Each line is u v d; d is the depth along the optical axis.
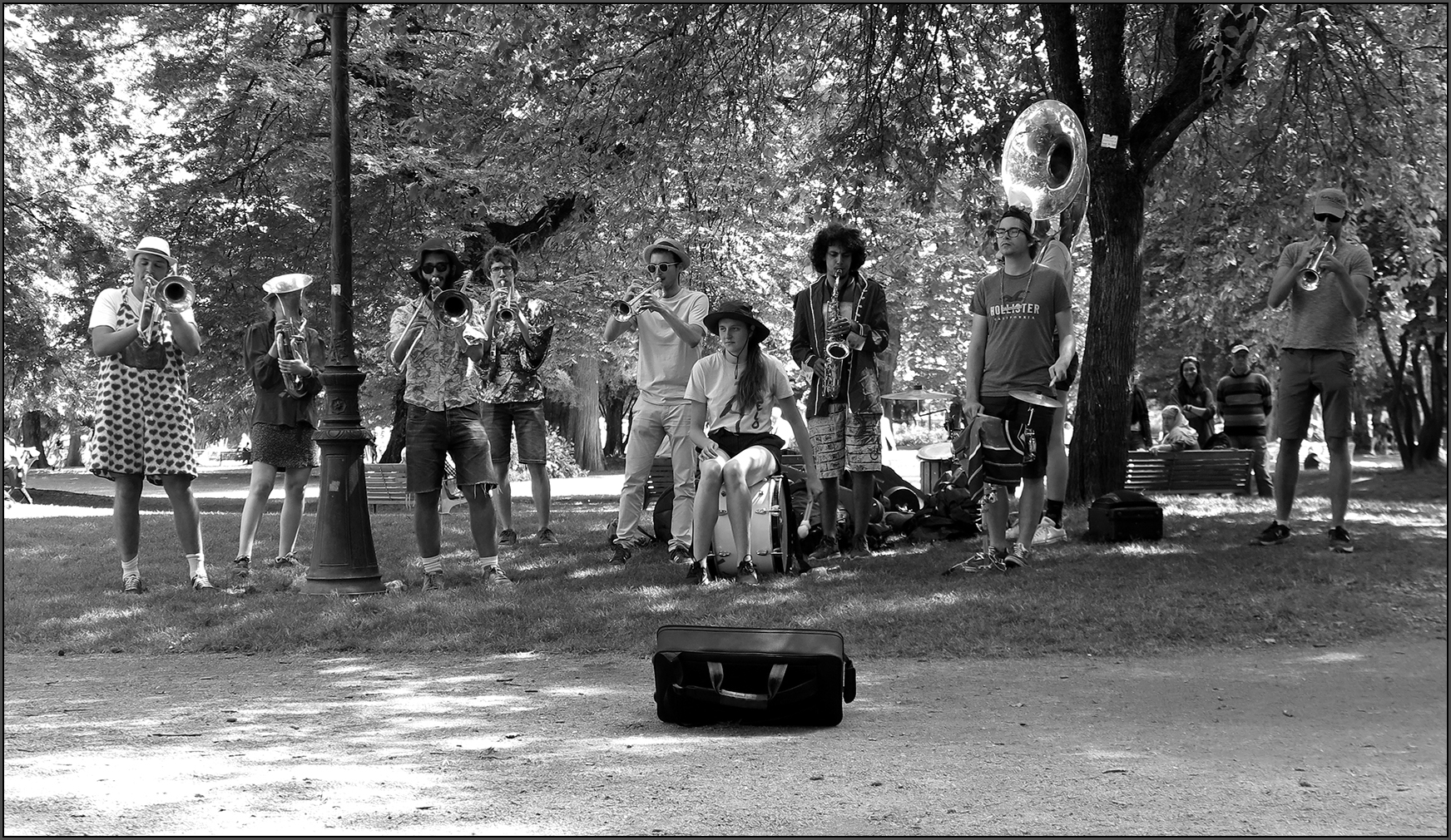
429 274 7.46
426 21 16.95
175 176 19.86
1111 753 3.94
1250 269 17.55
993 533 7.74
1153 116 11.77
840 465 8.42
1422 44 13.47
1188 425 16.23
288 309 8.02
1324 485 17.30
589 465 36.44
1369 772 3.68
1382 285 19.78
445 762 3.88
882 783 3.60
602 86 13.02
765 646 4.36
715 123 13.97
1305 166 13.86
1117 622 6.06
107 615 6.65
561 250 19.34
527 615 6.41
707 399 7.85
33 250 21.75
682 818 3.26
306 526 11.49
